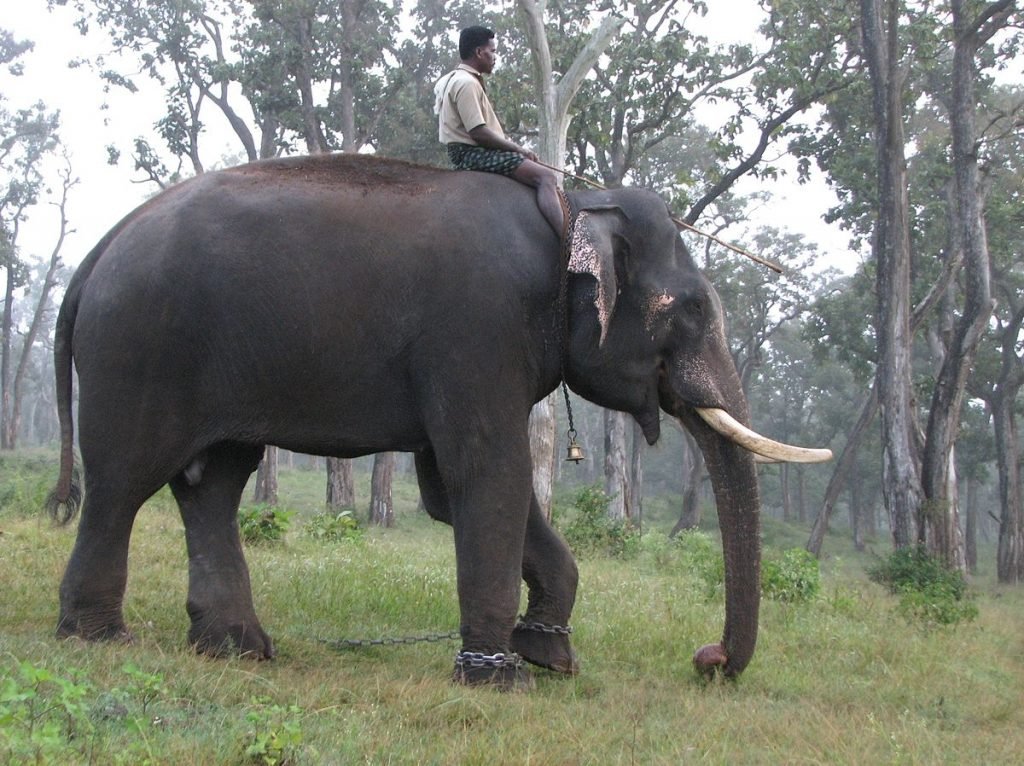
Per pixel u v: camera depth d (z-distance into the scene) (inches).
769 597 383.9
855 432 1055.0
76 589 196.2
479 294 191.2
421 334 191.9
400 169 205.0
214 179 202.1
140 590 264.4
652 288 209.0
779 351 1953.7
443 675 200.8
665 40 868.0
